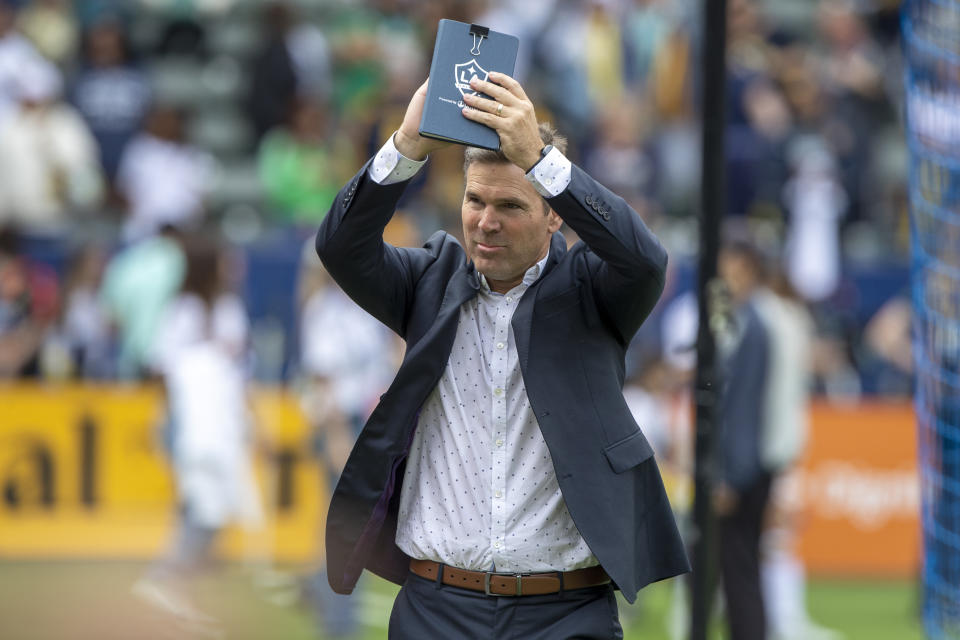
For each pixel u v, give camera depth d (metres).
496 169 11.99
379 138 41.09
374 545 13.07
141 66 48.88
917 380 21.27
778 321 22.92
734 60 42.50
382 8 48.91
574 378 12.23
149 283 33.19
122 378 33.59
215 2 51.47
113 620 25.36
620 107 43.91
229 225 41.25
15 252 34.06
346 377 25.39
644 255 11.75
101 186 41.34
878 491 35.16
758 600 22.66
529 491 12.34
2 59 39.34
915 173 21.45
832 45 48.31
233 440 25.30
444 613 12.53
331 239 12.11
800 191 40.41
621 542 11.98
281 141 41.03
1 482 32.97
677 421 27.44
